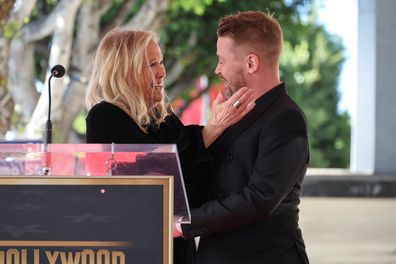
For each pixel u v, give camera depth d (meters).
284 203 8.95
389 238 24.23
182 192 7.53
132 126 9.02
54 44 22.41
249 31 9.13
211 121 9.06
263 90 9.13
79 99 24.36
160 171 7.47
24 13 20.67
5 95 21.30
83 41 24.58
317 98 65.19
